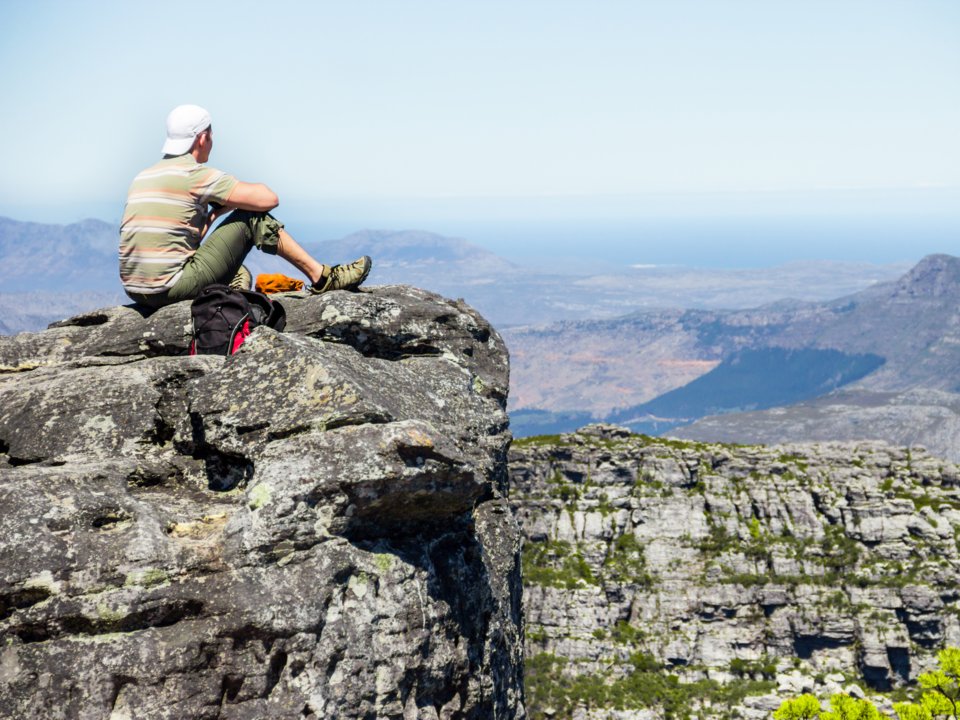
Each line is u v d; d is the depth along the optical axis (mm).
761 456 181125
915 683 158750
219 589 8320
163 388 10781
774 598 166250
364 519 9516
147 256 12531
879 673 159125
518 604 13320
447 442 9992
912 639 161750
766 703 152875
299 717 8266
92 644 7746
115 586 7910
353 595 9023
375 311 14078
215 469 10023
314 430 9680
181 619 8164
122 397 10484
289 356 10406
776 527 174125
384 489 9344
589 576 173375
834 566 169000
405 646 9148
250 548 8562
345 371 10758
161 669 7855
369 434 9453
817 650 163125
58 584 7727
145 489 9609
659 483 181500
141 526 8336
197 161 13164
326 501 9078
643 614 169250
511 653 12297
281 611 8383
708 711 154875
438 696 9641
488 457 13180
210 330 12031
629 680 159250
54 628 7672
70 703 7562
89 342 12875
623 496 181875
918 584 162500
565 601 169000
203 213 12883
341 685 8664
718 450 185000
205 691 8008
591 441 187375
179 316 12688
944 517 169750
